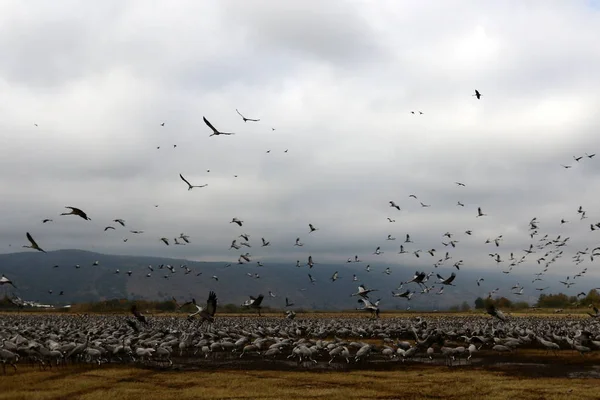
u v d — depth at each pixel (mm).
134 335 62031
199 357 53656
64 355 45625
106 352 48281
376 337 73688
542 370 46250
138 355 49938
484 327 81562
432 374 43625
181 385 37656
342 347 50469
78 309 158000
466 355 55219
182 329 76250
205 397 33125
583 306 154250
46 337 56344
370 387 37438
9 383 36562
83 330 69500
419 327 76625
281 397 33469
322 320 109125
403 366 48500
